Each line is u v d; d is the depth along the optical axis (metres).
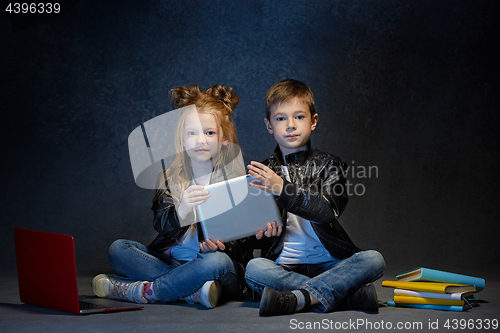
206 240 1.78
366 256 1.72
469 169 4.03
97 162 4.17
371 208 4.02
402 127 4.10
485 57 4.07
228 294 1.95
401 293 1.80
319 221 1.77
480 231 3.93
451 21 4.10
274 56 4.21
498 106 4.05
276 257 1.88
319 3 4.20
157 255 2.01
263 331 1.42
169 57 4.26
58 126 4.22
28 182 4.15
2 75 4.25
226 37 4.25
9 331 1.43
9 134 4.20
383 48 4.14
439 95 4.09
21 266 1.86
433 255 3.67
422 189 4.03
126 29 4.27
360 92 4.14
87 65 4.26
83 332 1.42
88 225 4.07
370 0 4.16
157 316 1.62
